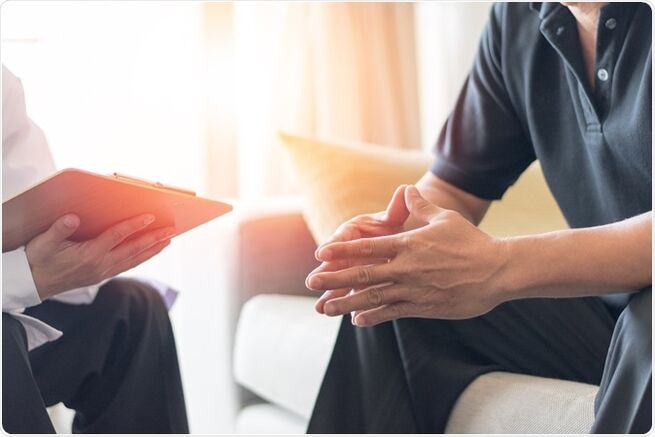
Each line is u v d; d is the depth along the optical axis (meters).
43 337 1.05
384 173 1.78
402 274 0.87
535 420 0.96
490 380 1.05
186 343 2.14
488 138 1.24
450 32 2.66
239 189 2.37
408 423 1.06
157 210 1.01
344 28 2.52
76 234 1.01
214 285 2.02
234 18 2.39
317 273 0.93
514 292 0.88
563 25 1.03
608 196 1.03
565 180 1.13
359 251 0.88
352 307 0.89
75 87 2.14
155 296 1.34
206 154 2.34
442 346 1.11
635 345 0.79
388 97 2.56
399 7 2.62
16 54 2.09
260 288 1.96
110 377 1.27
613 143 0.99
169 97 2.25
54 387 1.23
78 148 2.14
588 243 0.88
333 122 2.48
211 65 2.37
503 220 1.81
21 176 1.20
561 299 1.12
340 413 1.07
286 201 2.09
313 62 2.48
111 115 2.18
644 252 0.86
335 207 1.72
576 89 1.06
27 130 1.22
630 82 0.97
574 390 0.97
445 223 0.89
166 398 1.31
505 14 1.20
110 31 2.18
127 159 2.20
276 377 1.67
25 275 1.00
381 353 1.08
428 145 2.64
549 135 1.13
